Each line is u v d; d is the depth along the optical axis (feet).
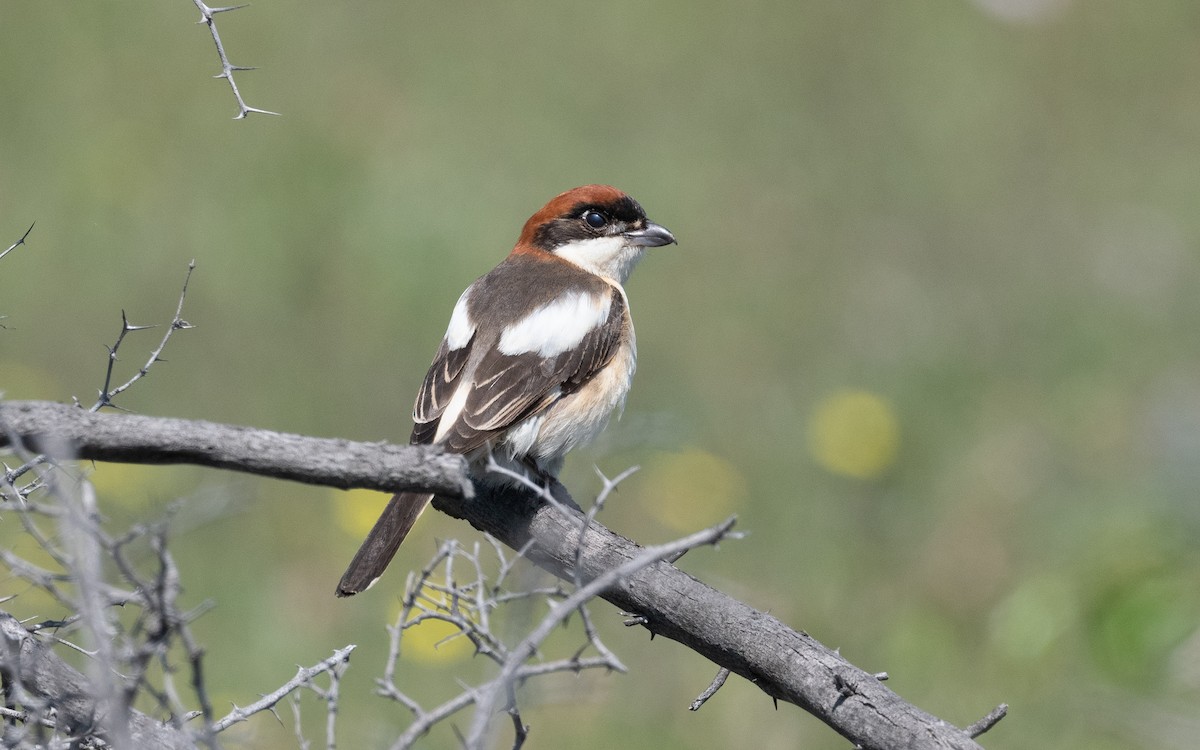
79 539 12.22
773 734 31.12
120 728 11.94
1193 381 42.24
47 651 15.85
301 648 32.96
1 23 56.70
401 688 31.63
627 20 64.13
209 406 43.24
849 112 59.82
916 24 64.23
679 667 32.53
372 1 62.39
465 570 35.19
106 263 48.52
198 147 54.03
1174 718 29.12
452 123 57.06
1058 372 45.55
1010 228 53.16
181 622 11.96
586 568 20.36
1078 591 31.78
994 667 32.83
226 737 15.58
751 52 62.90
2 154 52.29
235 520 35.68
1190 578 31.04
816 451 40.68
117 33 58.23
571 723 31.35
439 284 49.29
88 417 14.52
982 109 60.18
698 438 43.21
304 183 52.60
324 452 15.31
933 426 43.60
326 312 47.70
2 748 14.80
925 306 49.14
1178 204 54.44
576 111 58.80
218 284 48.21
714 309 49.34
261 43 59.52
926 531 38.60
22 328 45.11
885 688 16.39
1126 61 62.90
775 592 36.78
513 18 63.00
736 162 56.65
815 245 52.44
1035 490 39.32
